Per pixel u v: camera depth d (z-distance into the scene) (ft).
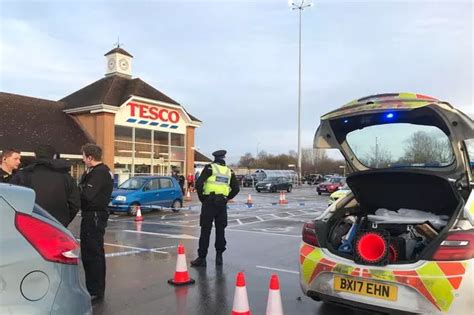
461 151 13.69
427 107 13.08
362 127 16.02
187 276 20.66
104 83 102.06
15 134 82.79
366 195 15.96
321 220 15.02
